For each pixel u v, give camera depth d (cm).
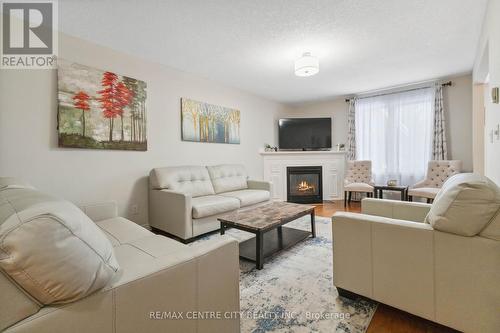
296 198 530
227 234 306
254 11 219
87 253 77
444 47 296
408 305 134
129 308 85
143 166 322
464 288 118
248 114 498
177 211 281
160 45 282
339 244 159
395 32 258
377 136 494
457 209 117
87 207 207
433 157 431
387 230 139
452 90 418
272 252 227
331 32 257
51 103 243
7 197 98
